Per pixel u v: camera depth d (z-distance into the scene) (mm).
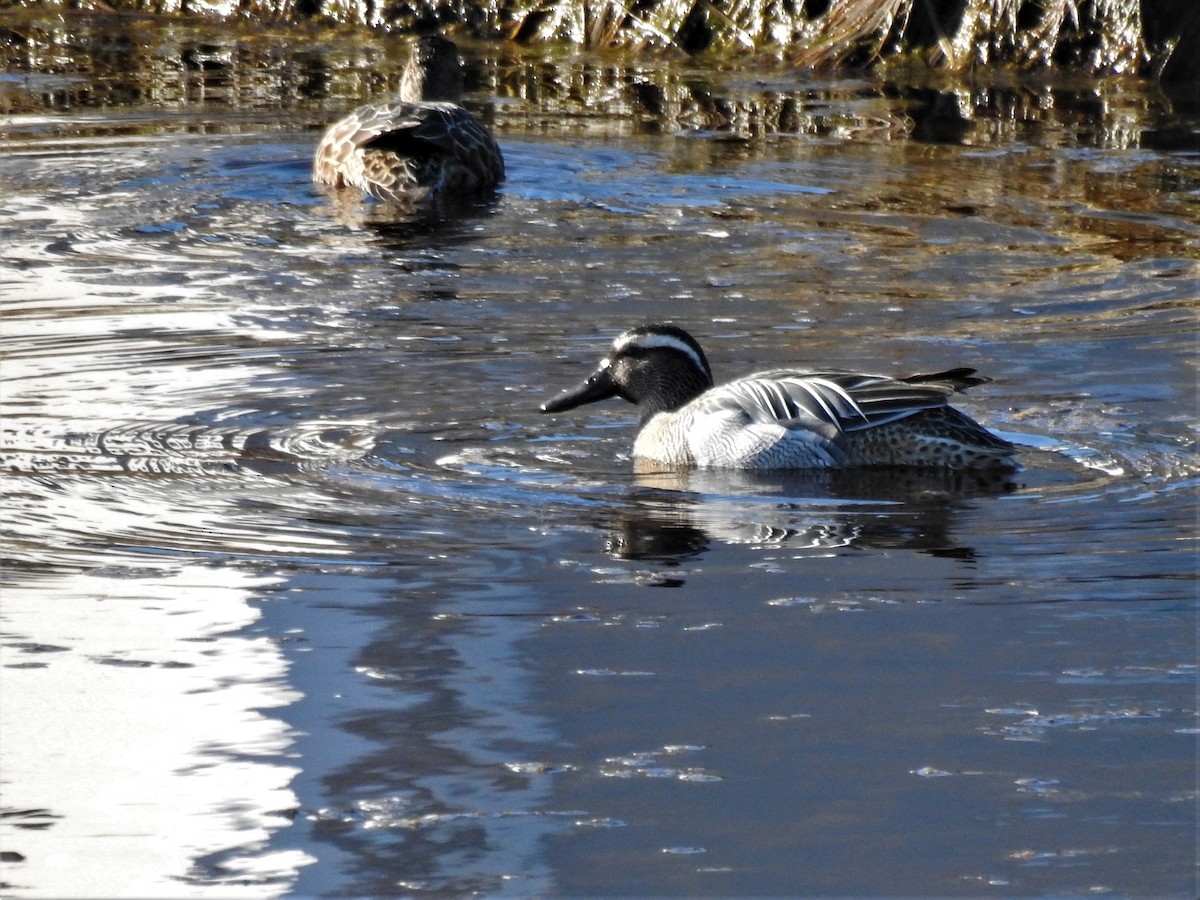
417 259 18672
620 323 16156
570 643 9000
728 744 7852
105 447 12414
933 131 25469
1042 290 17406
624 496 11672
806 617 9352
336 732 8016
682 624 9266
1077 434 12844
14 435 12633
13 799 7461
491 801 7391
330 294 17141
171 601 9578
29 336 15375
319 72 30172
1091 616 9297
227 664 8758
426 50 26656
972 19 29984
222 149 24188
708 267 18359
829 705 8234
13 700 8336
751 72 30250
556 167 23328
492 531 10859
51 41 32781
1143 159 23594
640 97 28141
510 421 13430
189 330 15680
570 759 7746
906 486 11844
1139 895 6664
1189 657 8727
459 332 15781
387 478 11914
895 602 9547
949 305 16812
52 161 23125
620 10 32312
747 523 11039
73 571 10023
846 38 30500
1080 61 29484
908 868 6852
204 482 11695
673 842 7062
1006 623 9227
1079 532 10742
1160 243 19406
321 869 6941
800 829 7148
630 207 21156
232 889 6816
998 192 21797
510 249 19203
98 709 8234
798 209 21000
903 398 12281
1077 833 7086
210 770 7688
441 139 21844
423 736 7980
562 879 6832
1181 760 7637
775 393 12562
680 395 13398
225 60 31234
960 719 8062
